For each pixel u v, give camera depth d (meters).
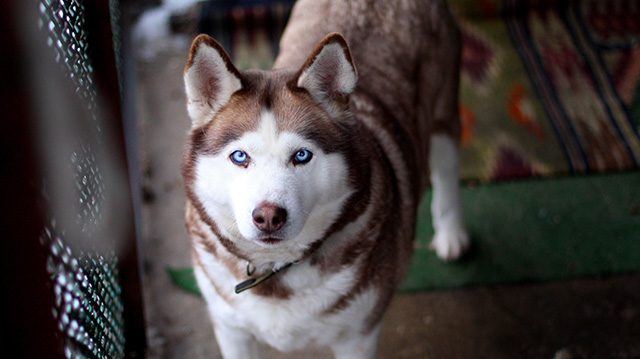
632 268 3.28
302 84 1.87
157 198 3.79
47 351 1.37
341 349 2.29
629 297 3.13
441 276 3.28
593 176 3.86
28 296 1.30
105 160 2.35
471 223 3.59
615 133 4.13
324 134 1.87
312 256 2.01
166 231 3.57
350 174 1.92
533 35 4.95
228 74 1.83
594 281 3.23
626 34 4.93
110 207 2.40
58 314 1.47
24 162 1.22
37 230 1.27
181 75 4.77
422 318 3.07
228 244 2.00
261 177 1.79
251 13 5.07
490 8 5.09
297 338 2.18
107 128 2.33
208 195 1.89
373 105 2.39
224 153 1.83
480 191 3.79
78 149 1.87
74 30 1.97
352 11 2.72
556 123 4.22
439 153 3.12
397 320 3.06
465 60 4.75
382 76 2.55
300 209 1.79
